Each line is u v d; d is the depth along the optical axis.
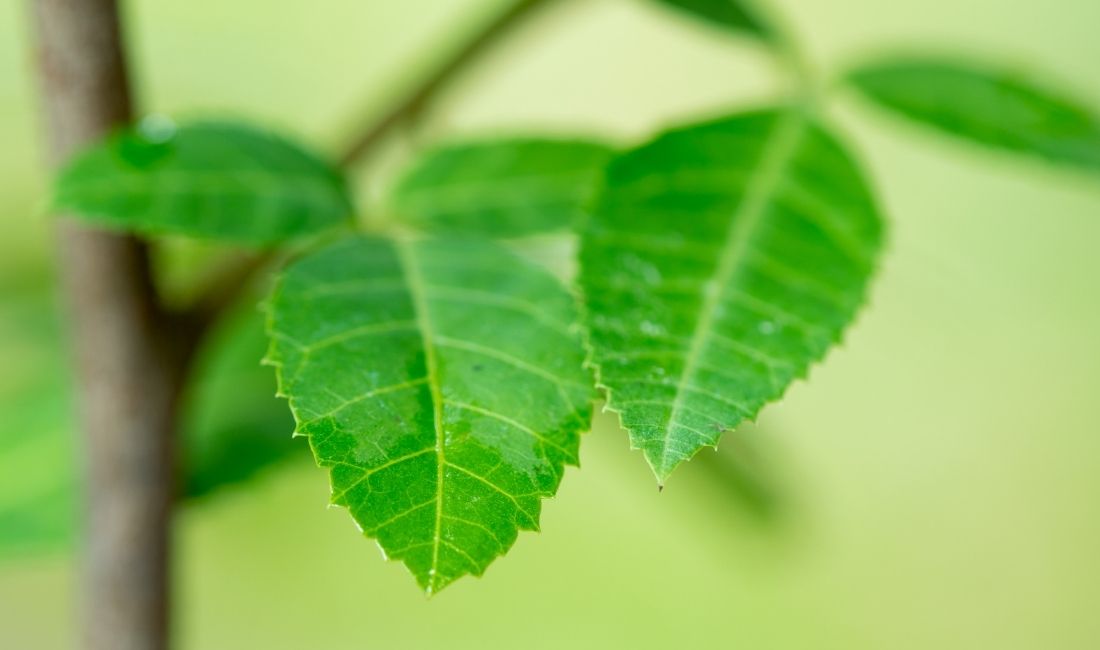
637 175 0.51
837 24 1.41
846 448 1.47
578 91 1.45
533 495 0.47
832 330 0.49
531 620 1.41
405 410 0.47
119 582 0.58
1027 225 1.35
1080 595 1.48
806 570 1.41
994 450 1.46
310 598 1.27
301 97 1.13
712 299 0.49
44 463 0.60
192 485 0.59
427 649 1.35
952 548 1.48
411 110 0.58
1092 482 1.47
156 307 0.57
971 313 1.05
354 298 0.49
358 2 1.27
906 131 0.55
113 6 0.54
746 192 0.51
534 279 0.50
